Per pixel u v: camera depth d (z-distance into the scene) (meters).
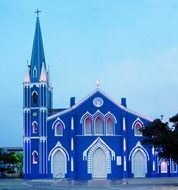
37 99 98.94
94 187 68.00
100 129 99.94
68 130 98.69
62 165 97.56
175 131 74.94
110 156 98.69
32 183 81.31
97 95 100.69
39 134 97.56
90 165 97.88
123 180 87.44
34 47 102.19
